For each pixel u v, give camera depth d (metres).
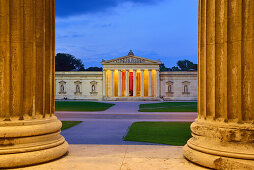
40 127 6.46
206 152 6.16
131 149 7.91
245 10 6.06
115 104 67.88
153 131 19.81
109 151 7.64
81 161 6.52
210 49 6.62
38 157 6.14
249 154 5.70
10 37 6.32
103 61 96.00
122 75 103.19
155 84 97.44
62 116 33.38
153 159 6.76
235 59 6.15
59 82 100.38
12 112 6.32
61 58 140.12
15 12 6.37
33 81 6.52
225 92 6.25
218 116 6.42
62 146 6.95
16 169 5.85
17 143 6.14
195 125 6.83
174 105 61.59
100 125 24.08
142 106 58.28
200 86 6.97
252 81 5.97
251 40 5.99
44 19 6.79
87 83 99.62
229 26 6.22
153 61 94.25
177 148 8.08
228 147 5.98
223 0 6.33
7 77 6.26
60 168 5.95
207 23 6.67
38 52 6.66
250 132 5.93
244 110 6.06
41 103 6.75
